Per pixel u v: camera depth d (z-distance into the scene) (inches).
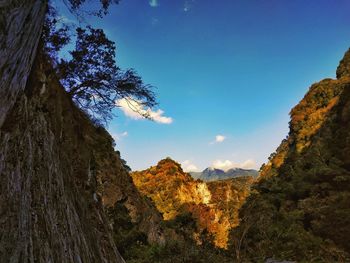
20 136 249.3
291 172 2010.3
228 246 858.8
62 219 250.2
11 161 227.8
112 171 1378.0
